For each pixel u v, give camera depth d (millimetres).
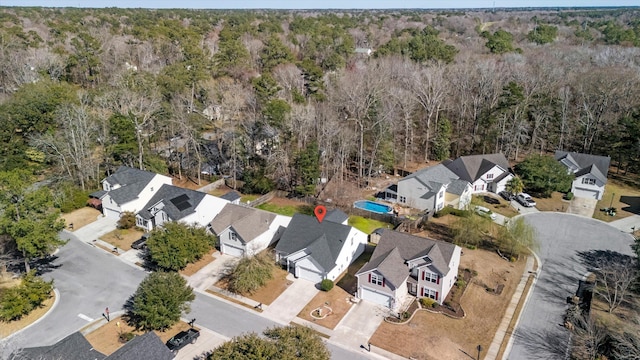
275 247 46594
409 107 71438
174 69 83875
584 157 64312
